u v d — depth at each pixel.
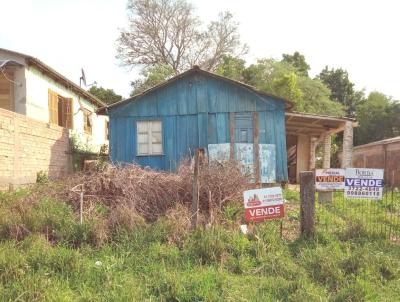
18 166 10.48
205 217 7.44
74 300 4.64
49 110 15.27
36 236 6.11
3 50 12.88
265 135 14.23
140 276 5.37
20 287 4.68
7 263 5.14
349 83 45.72
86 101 20.28
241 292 4.98
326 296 4.90
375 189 7.37
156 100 14.48
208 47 39.28
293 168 22.31
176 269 5.54
